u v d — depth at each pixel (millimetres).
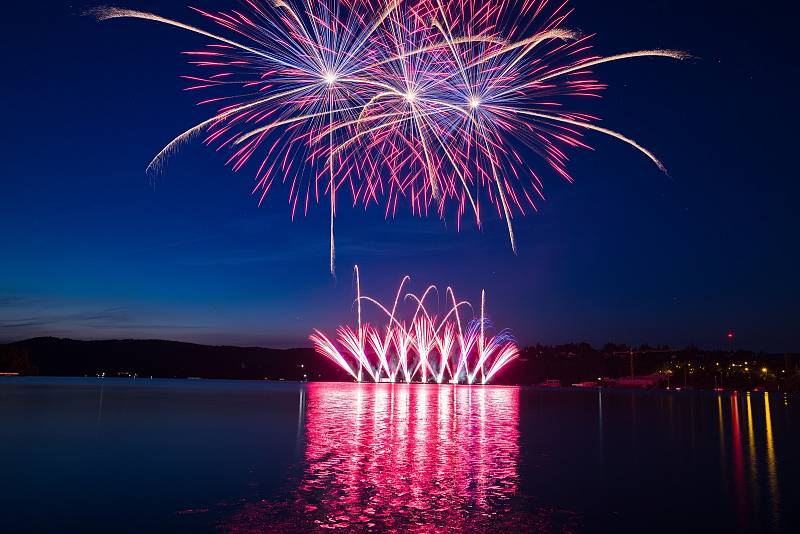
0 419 37531
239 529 13367
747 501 16375
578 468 21375
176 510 14938
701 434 33531
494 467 21172
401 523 13797
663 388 158875
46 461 22141
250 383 153125
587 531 13438
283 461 22078
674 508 15516
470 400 70312
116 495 16562
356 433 31359
